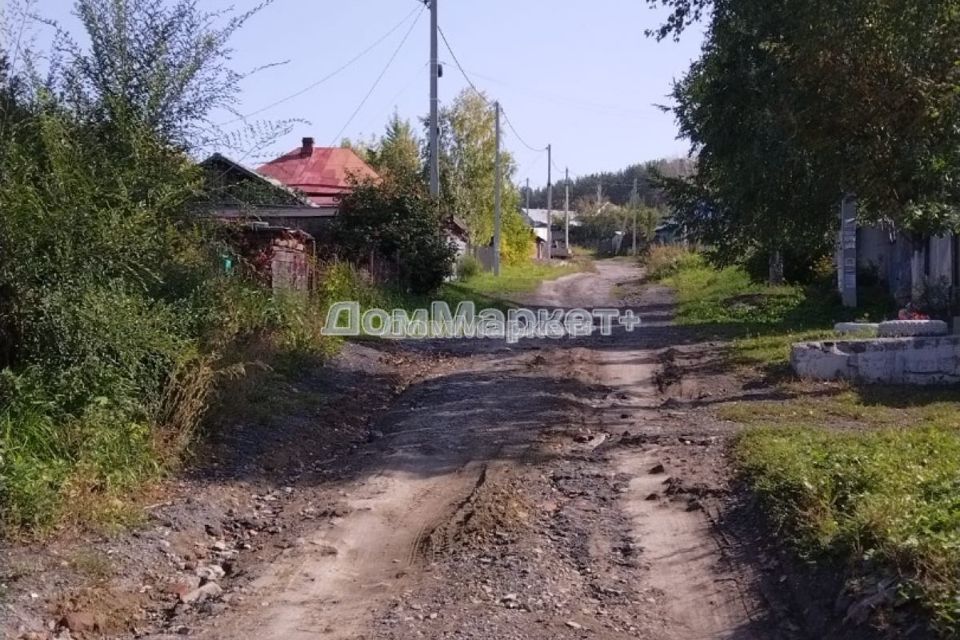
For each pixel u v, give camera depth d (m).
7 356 8.28
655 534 7.52
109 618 5.98
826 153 13.02
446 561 7.02
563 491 8.77
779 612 5.91
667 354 17.44
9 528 6.64
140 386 8.95
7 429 7.34
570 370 15.88
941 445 8.63
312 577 6.81
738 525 7.48
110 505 7.46
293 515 8.30
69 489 7.30
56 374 8.13
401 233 26.95
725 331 21.03
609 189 133.50
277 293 15.54
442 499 8.67
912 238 17.77
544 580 6.57
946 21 11.43
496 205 45.47
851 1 11.58
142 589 6.49
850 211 22.08
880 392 12.77
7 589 5.93
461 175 52.84
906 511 6.09
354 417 12.39
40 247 8.24
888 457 7.91
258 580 6.76
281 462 9.79
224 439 9.88
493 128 53.75
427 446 10.57
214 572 6.94
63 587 6.14
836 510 6.71
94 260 8.48
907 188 12.51
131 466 8.23
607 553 7.14
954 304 18.41
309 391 13.03
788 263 29.59
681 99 20.66
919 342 13.45
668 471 9.19
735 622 5.91
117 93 9.98
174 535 7.39
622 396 13.82
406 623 5.87
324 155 37.25
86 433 7.89
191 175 10.46
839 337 16.47
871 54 11.74
